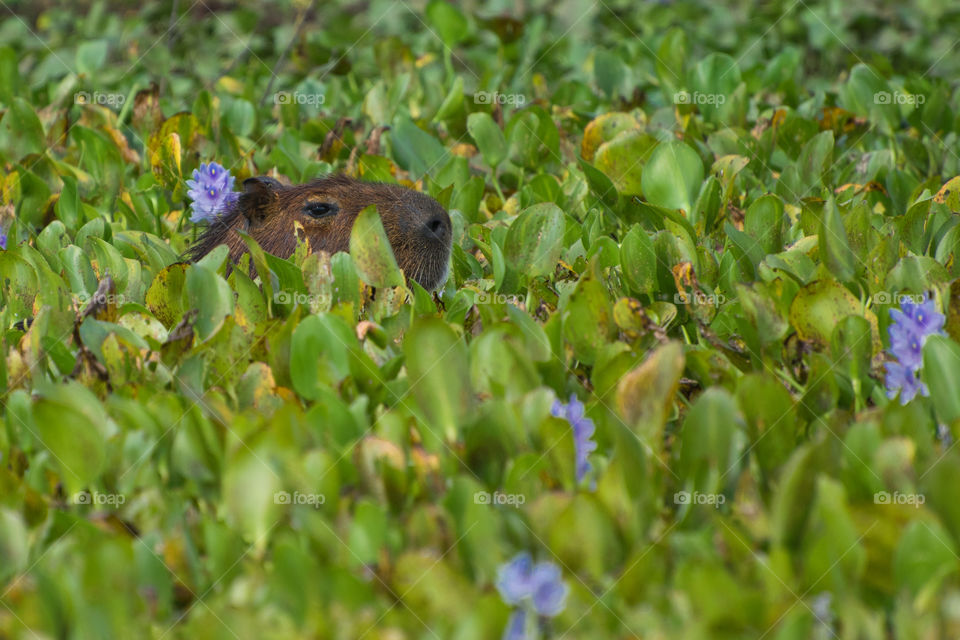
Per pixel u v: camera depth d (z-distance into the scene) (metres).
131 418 5.26
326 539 4.47
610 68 13.51
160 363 5.97
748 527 4.56
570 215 9.35
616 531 4.42
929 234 8.16
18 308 7.16
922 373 5.81
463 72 16.33
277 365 5.85
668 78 13.45
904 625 3.93
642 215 9.16
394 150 11.20
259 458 4.67
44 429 4.82
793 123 11.13
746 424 5.08
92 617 3.96
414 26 19.11
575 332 6.12
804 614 3.83
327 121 12.66
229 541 4.45
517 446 5.06
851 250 7.40
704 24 18.02
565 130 12.20
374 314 7.03
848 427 5.40
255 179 9.18
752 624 4.01
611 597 4.25
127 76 15.08
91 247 8.55
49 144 11.77
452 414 5.21
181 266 6.82
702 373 5.89
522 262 7.53
